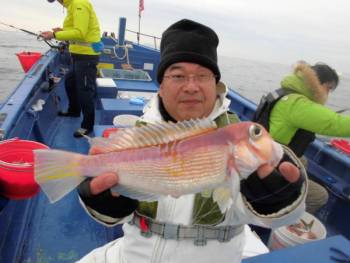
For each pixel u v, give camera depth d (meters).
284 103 1.54
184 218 0.72
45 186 0.62
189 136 0.63
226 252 0.74
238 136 0.60
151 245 0.73
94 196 0.66
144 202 0.73
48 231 1.47
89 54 2.31
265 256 0.99
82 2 2.19
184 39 0.73
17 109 1.52
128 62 3.66
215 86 0.78
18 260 1.28
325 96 1.56
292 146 1.56
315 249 1.03
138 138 0.66
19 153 1.19
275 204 0.61
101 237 1.48
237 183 0.59
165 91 0.77
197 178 0.63
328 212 1.82
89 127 2.45
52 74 2.83
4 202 1.10
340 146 1.84
